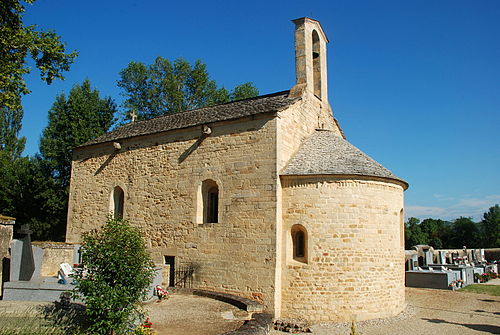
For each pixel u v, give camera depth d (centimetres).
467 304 1898
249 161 1666
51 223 3086
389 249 1627
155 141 2022
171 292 1684
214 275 1678
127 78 3738
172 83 3691
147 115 3734
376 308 1534
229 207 1686
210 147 1802
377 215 1605
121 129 2478
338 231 1534
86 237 1084
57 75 1738
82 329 1017
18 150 4309
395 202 1708
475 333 1345
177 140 1933
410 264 2912
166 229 1877
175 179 1897
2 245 1584
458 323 1488
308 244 1535
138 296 1066
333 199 1553
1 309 1177
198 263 1734
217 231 1702
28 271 1420
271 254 1540
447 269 2789
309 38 2012
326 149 1736
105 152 2253
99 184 2238
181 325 1157
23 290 1322
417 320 1532
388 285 1592
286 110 1700
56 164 3139
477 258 3988
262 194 1603
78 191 2334
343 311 1486
